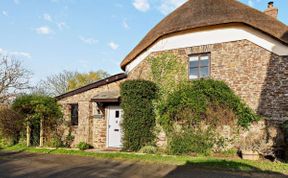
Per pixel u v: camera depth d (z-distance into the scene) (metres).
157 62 15.96
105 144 16.62
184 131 13.93
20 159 12.42
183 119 14.09
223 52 14.22
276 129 12.31
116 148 16.09
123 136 14.78
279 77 12.82
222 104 13.48
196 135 13.61
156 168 10.16
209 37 14.66
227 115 13.39
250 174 9.04
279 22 15.16
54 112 17.78
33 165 10.94
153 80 15.92
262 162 10.85
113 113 16.69
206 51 14.65
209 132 13.52
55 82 40.12
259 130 12.87
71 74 42.50
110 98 15.62
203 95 13.66
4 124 17.55
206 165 10.38
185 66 15.16
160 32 15.86
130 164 10.98
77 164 11.11
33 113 17.16
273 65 13.00
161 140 14.90
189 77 15.08
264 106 12.98
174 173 9.30
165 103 14.85
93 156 13.11
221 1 16.27
